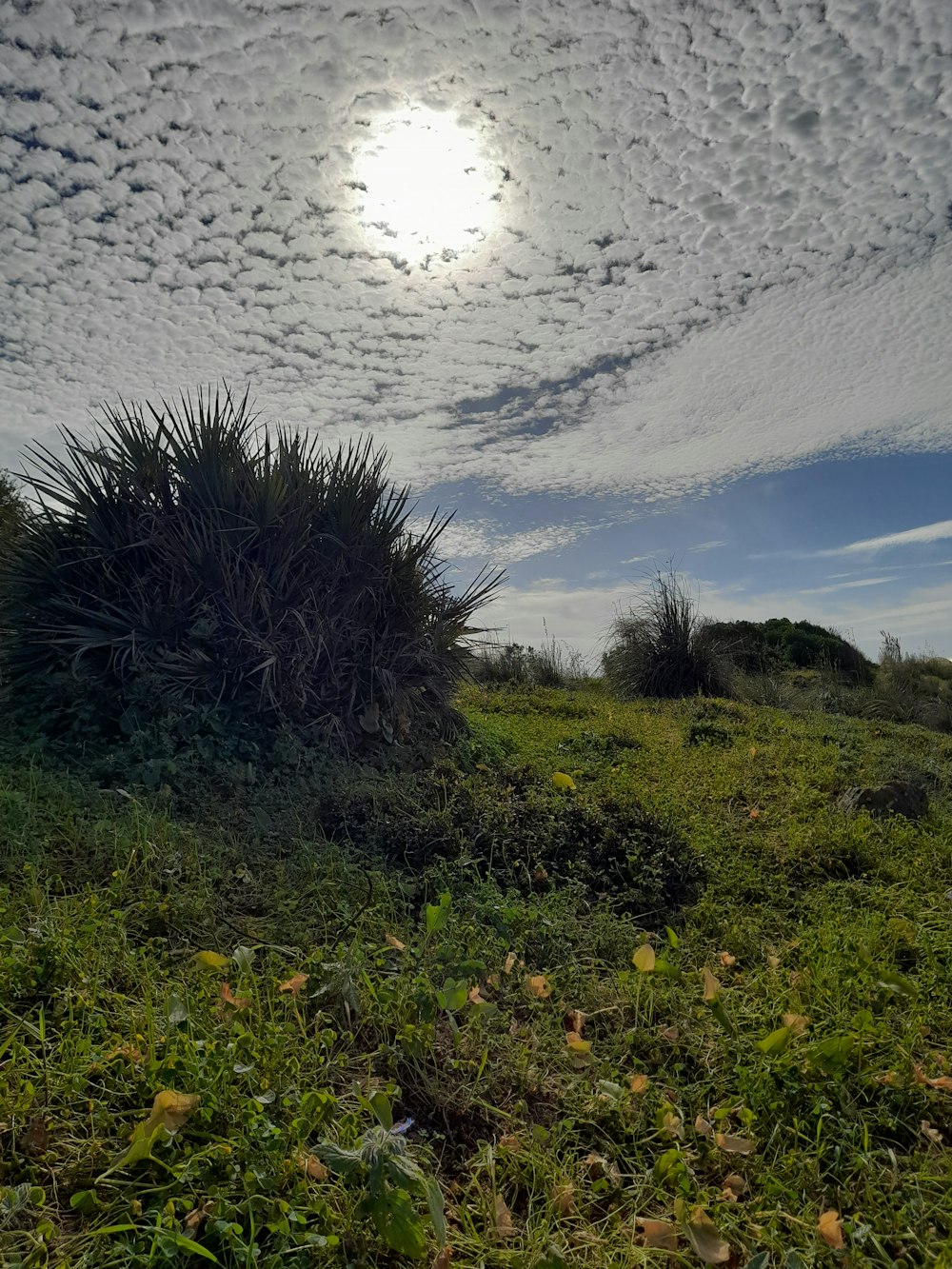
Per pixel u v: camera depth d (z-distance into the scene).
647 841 4.77
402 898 3.97
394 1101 2.55
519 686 12.90
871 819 5.71
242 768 5.31
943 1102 2.71
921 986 3.43
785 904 4.41
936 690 14.29
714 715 10.98
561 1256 1.97
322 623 6.30
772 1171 2.37
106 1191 2.04
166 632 6.05
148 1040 2.47
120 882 3.48
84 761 5.21
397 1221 1.90
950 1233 2.15
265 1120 2.18
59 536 6.35
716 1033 3.07
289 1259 1.88
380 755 6.31
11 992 2.65
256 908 3.76
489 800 5.05
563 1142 2.48
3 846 3.69
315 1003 2.96
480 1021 2.89
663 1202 2.28
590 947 3.70
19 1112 2.19
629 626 13.97
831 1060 2.64
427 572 7.41
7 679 6.30
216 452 6.34
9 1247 1.84
